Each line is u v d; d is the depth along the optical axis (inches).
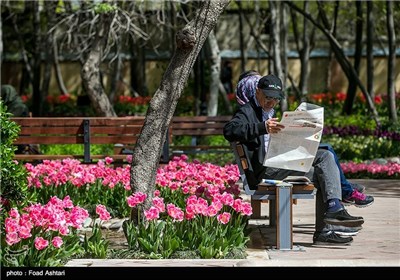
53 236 378.9
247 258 400.5
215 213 407.5
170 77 443.8
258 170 429.4
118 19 981.8
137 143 444.8
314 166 429.1
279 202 418.3
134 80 1889.8
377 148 1003.3
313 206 602.9
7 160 421.7
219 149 941.8
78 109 1601.9
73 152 1024.2
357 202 447.8
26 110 867.4
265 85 431.2
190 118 879.7
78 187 561.3
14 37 1991.9
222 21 2059.5
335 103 1667.1
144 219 433.4
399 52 2055.9
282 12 1459.2
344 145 1015.6
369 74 1359.5
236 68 2154.3
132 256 398.6
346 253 414.3
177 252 399.5
